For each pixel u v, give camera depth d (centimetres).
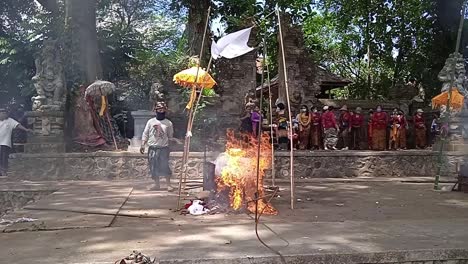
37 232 585
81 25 1633
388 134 1772
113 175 1352
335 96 3347
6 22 2284
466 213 760
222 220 678
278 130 1552
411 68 2539
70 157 1343
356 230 593
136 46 2111
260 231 588
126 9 2517
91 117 1463
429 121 1942
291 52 1812
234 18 1939
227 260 452
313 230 593
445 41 2388
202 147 1566
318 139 1681
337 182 1302
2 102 2005
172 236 557
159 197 938
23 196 1142
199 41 1850
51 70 1420
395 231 586
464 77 1627
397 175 1520
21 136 1706
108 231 590
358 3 2620
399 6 2539
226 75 1806
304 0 2278
